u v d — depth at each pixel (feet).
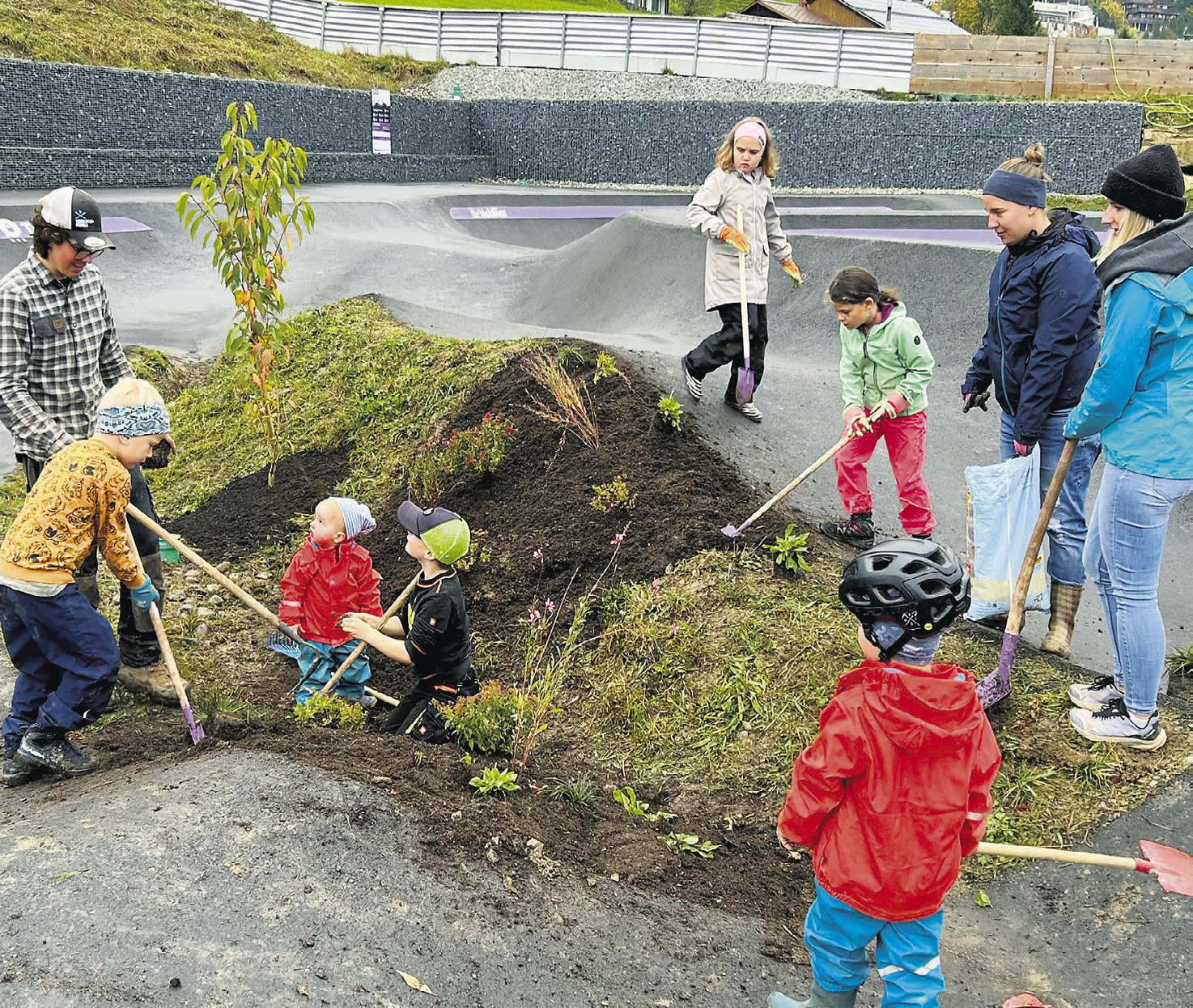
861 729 7.72
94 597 14.32
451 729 13.12
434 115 77.30
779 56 88.12
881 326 16.47
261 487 22.80
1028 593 13.74
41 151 49.39
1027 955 10.35
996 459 23.24
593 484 19.10
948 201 68.74
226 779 10.71
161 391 29.48
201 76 59.82
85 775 12.10
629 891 10.39
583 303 39.14
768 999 9.20
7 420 13.73
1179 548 20.88
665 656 15.21
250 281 21.17
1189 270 10.94
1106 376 11.29
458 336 28.99
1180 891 8.50
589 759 13.78
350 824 10.11
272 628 17.81
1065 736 13.01
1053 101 74.74
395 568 19.35
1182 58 76.07
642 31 91.25
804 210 54.29
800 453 21.56
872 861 7.76
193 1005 7.74
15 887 8.79
